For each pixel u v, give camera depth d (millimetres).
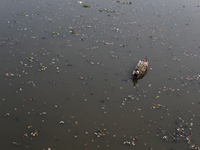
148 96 19406
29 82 19531
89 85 19969
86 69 21922
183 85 20953
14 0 35844
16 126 15625
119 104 18297
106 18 32719
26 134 15109
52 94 18625
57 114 16859
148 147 14969
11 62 21719
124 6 37969
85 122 16438
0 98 17656
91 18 32219
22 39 25453
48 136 15148
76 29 28719
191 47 27172
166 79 21656
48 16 31531
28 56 22750
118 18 33062
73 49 24688
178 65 23828
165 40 28234
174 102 18938
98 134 15570
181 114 17750
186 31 30969
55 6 35281
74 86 19703
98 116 17031
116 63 23234
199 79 21781
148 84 20859
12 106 17109
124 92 19625
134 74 20969
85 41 26375
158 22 32938
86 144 14828
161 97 19375
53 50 24172
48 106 17469
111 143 15055
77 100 18312
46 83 19688
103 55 24281
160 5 39812
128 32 29391
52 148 14352
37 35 26594
